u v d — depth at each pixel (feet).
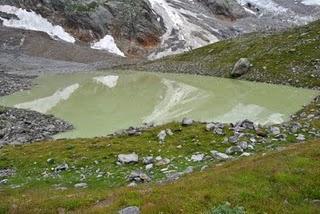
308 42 314.96
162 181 78.13
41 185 86.22
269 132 111.45
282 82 270.67
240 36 431.43
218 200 52.47
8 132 155.02
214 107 198.80
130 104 219.82
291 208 51.31
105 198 62.75
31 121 173.17
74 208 60.75
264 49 339.57
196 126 118.32
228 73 327.88
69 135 153.89
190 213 49.39
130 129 131.85
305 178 59.98
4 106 208.85
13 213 59.26
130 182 82.17
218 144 102.42
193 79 323.16
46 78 381.40
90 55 636.89
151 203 53.42
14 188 85.15
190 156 95.50
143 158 96.68
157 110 200.03
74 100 238.89
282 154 75.56
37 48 635.66
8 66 516.73
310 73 266.57
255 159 75.77
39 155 108.06
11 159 107.76
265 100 210.79
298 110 179.01
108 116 189.78
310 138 106.73
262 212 49.98
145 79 340.80
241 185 57.93
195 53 432.25
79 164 97.35
